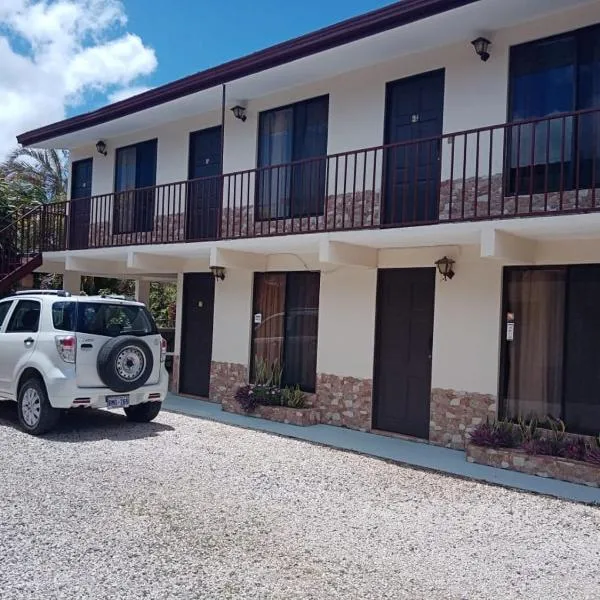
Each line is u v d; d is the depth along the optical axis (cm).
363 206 850
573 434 750
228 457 746
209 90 1064
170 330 1877
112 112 1231
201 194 1208
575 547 498
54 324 834
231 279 1165
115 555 450
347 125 971
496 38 811
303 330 1059
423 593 409
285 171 1067
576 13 745
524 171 790
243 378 1130
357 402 956
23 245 1412
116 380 833
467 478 689
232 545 477
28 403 841
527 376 802
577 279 764
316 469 708
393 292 935
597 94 738
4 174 2291
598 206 698
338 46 869
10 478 629
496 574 443
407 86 914
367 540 500
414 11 768
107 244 1371
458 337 849
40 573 417
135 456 734
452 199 809
